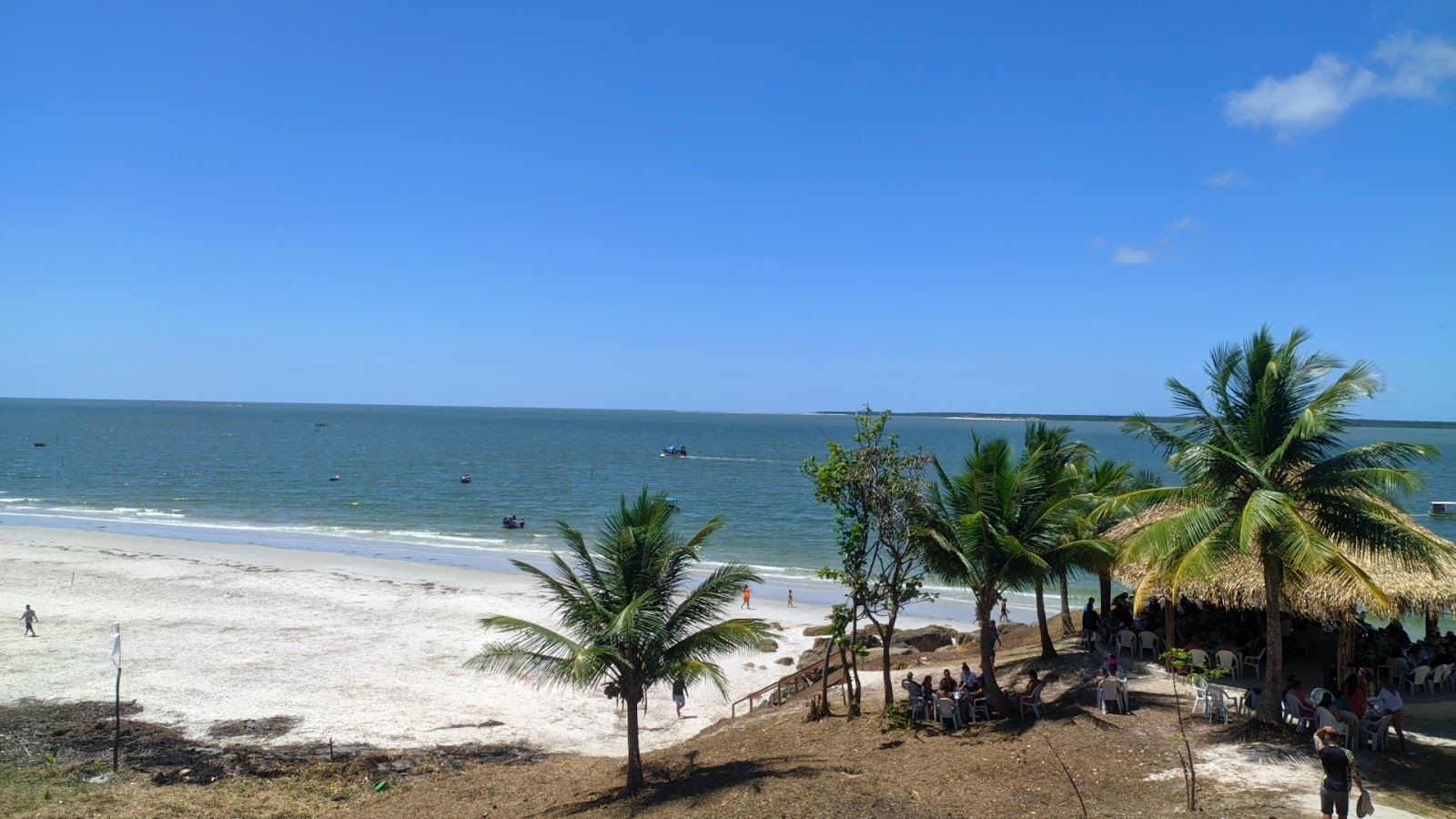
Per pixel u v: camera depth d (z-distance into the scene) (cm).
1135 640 2348
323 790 2038
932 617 4281
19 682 2792
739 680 3111
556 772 2092
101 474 10106
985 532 1938
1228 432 1702
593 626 1697
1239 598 1897
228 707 2630
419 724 2550
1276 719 1661
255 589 4244
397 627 3603
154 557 5050
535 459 13850
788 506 8344
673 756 2064
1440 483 10200
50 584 4219
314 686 2850
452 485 9675
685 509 8112
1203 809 1351
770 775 1678
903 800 1486
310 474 10562
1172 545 1656
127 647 3209
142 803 1875
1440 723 1753
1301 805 1339
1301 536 1477
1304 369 1638
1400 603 1734
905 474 1989
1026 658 2536
